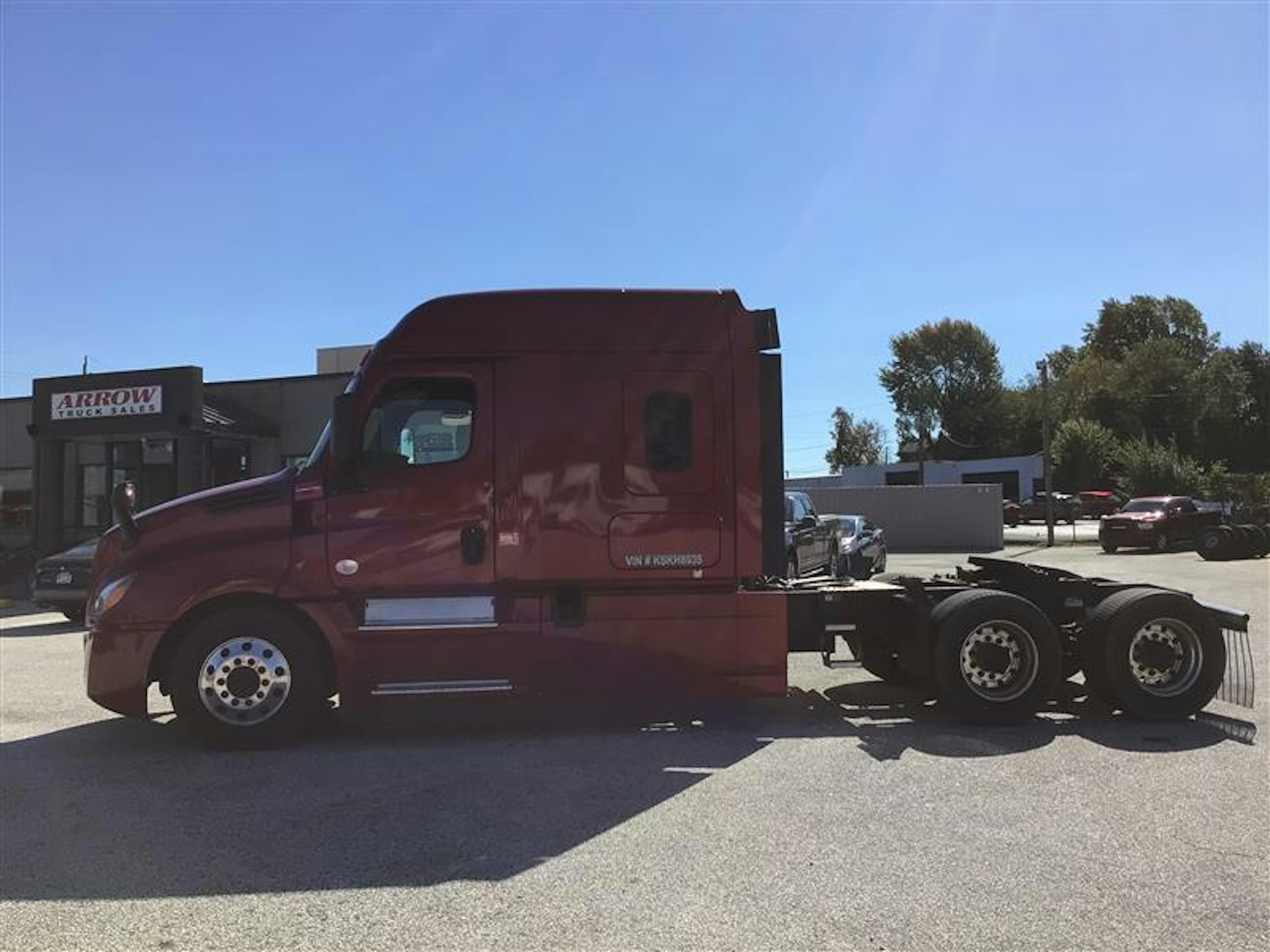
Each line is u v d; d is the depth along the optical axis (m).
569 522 6.82
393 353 6.81
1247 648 7.30
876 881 4.14
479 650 6.75
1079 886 4.07
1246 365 75.12
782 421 7.22
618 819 5.01
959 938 3.60
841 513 33.31
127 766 6.18
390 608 6.72
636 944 3.58
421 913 3.88
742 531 6.94
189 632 6.60
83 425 22.55
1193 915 3.78
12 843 4.75
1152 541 28.42
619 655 6.86
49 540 23.20
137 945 3.61
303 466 7.02
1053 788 5.44
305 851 4.60
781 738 6.71
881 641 8.10
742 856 4.46
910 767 5.92
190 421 21.73
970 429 86.12
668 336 6.98
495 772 5.92
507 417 6.83
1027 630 6.98
